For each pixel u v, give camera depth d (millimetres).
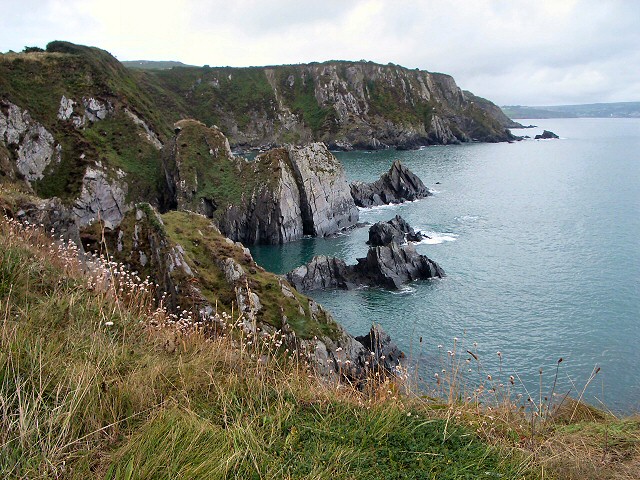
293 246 80875
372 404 7621
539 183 122562
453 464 6238
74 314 8305
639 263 59031
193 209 87312
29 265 9289
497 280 55781
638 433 7582
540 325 43625
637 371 35438
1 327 6684
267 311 31547
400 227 76562
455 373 11031
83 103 98250
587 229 76250
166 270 32594
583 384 33844
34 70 98125
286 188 84750
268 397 7293
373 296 53312
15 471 4695
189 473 5051
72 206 81750
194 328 10242
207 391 7090
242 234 85375
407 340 41969
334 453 5977
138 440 5445
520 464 6352
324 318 33875
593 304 47688
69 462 5047
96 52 138000
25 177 80250
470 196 108938
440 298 51469
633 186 113625
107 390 6234
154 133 106000
